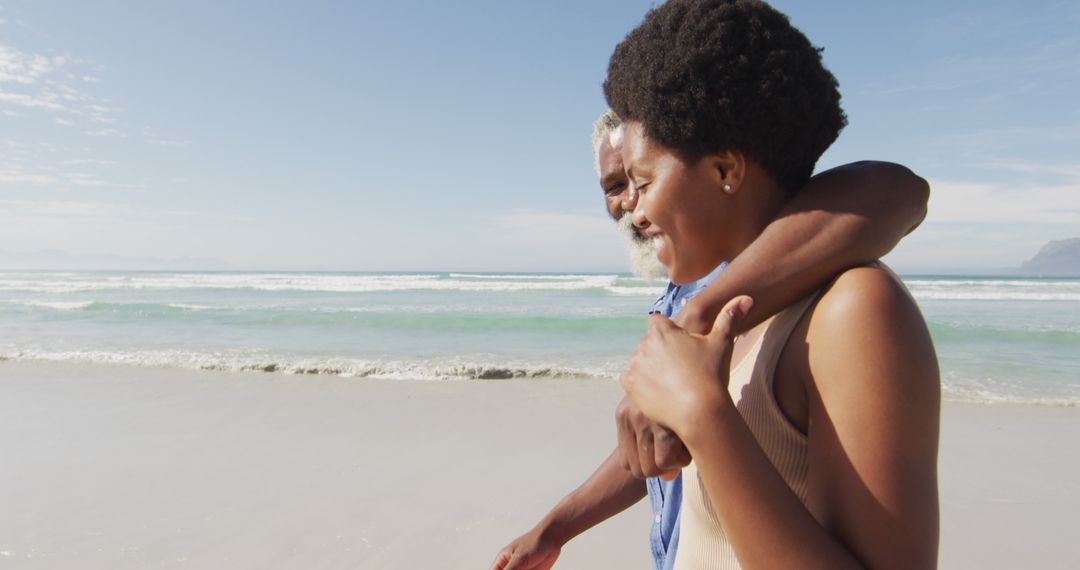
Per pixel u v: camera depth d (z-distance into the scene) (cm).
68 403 771
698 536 104
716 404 75
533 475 518
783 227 89
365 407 748
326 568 370
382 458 561
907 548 73
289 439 618
